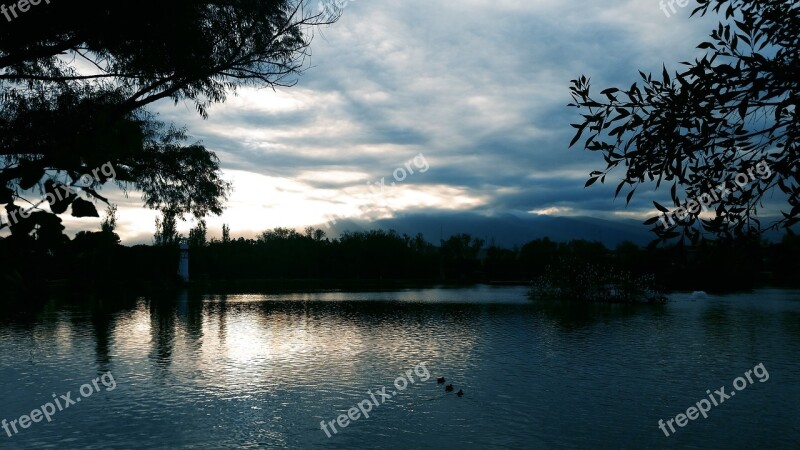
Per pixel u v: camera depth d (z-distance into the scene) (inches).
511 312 1300.4
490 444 371.6
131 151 63.6
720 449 360.8
